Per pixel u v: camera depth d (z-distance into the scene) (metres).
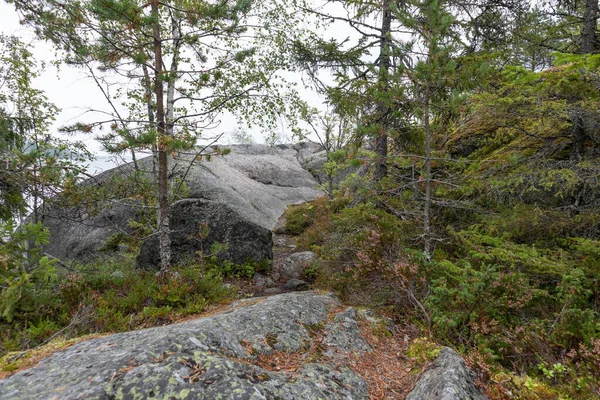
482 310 4.26
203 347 3.17
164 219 6.71
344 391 3.23
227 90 9.33
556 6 7.83
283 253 11.06
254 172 20.66
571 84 4.86
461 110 5.39
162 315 5.34
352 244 6.39
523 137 7.89
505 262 4.98
